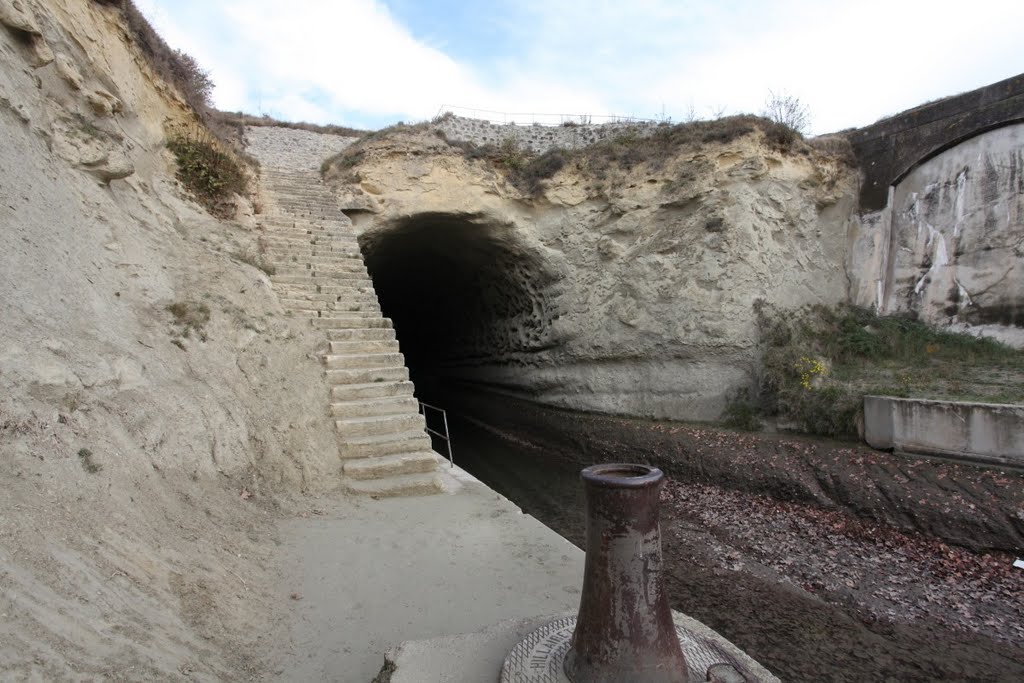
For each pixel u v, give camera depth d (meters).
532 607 3.77
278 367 6.72
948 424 8.30
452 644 2.94
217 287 7.10
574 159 14.73
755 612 6.28
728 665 2.58
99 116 7.12
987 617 6.19
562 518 9.62
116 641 2.63
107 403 4.39
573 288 15.11
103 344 4.80
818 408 10.48
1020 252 10.65
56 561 2.82
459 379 23.50
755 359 12.20
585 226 14.75
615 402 14.26
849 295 13.45
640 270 13.86
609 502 2.40
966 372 10.20
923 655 5.60
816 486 9.00
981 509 7.33
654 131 15.04
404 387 7.08
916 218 12.42
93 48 7.24
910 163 12.48
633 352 13.88
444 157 14.02
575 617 3.13
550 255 15.12
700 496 9.91
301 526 4.77
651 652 2.33
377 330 7.96
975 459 7.98
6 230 4.38
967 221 11.47
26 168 5.11
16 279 4.21
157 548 3.54
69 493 3.36
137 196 7.36
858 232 13.45
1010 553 6.91
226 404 5.74
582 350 15.04
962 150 11.63
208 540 3.98
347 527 4.83
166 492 4.25
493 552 4.52
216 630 3.16
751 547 7.95
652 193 13.82
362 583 3.98
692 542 8.20
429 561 4.33
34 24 5.84
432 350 26.84
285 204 11.21
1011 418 7.61
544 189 14.56
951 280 11.67
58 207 5.37
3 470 3.10
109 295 5.45
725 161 12.90
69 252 5.15
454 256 18.00
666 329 13.23
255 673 2.97
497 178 14.52
